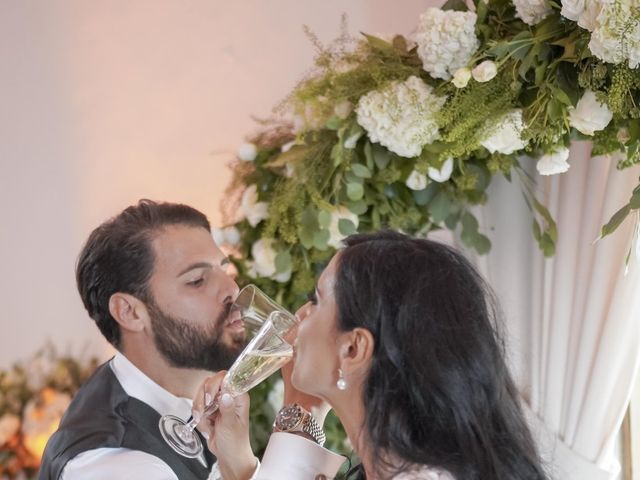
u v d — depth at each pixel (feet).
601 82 8.07
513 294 10.91
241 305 7.47
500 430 6.06
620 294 9.89
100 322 8.38
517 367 10.77
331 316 6.14
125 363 8.29
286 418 6.76
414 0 13.17
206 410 7.17
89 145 13.78
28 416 13.01
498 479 5.87
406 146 9.25
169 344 8.13
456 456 5.82
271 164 10.01
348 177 9.82
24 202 13.91
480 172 10.14
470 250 10.79
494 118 8.76
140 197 13.65
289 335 6.86
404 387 5.90
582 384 10.26
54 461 7.80
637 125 8.28
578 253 10.40
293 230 9.99
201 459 8.16
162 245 8.20
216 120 13.52
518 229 10.93
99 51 13.78
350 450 10.58
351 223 9.91
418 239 6.31
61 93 13.82
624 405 10.10
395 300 5.98
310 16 13.30
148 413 8.06
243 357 6.86
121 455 7.69
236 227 10.68
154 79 13.66
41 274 13.87
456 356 5.90
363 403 6.03
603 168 10.18
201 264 8.24
